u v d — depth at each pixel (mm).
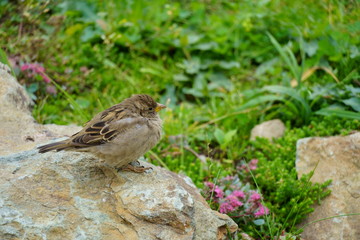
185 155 8844
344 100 9023
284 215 7082
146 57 11531
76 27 11125
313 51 10750
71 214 5348
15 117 7324
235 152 8859
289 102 9359
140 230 5281
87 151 5836
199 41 11609
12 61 9656
